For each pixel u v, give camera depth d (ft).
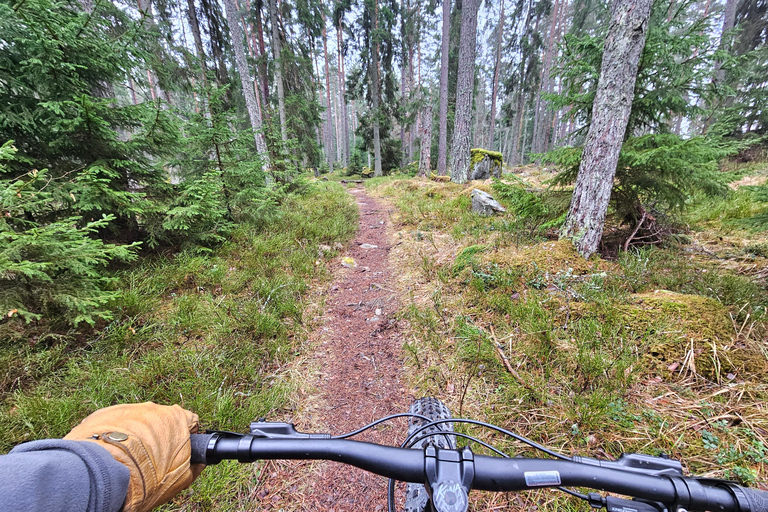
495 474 2.61
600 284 10.45
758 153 33.73
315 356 9.61
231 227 17.63
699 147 11.14
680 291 10.05
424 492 4.52
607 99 11.09
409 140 105.29
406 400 7.89
